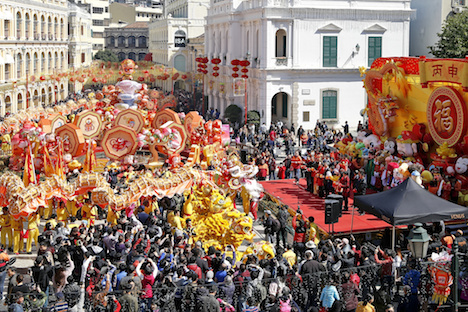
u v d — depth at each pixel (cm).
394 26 5619
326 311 1623
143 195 2508
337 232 2375
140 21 15975
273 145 4491
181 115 4066
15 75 6084
